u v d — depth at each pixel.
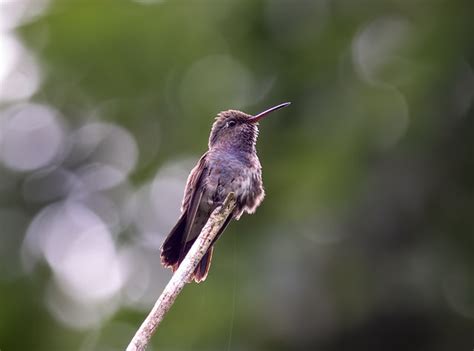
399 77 15.54
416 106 15.01
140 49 17.16
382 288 14.64
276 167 15.55
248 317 14.30
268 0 16.64
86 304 15.43
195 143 16.50
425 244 14.96
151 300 15.54
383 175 15.01
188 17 17.31
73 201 16.70
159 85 17.25
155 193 16.66
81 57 17.00
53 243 16.14
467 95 15.42
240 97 16.55
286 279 14.52
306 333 14.34
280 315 14.33
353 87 15.84
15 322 15.21
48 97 17.03
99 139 17.23
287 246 14.78
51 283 15.60
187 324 14.49
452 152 15.21
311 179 15.02
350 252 14.73
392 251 14.91
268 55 16.81
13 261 15.76
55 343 14.93
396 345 14.65
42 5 17.02
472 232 15.13
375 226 14.88
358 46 16.39
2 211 16.22
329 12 16.67
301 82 16.34
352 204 14.80
